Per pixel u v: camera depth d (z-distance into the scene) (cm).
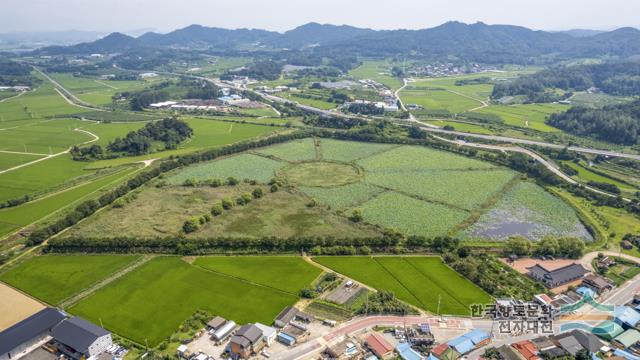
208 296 12388
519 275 13538
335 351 10138
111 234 16062
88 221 17150
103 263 14088
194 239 15188
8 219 17375
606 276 13500
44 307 11881
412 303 12106
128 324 11188
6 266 13862
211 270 13750
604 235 16450
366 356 10119
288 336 10544
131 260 14275
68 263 14100
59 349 10406
